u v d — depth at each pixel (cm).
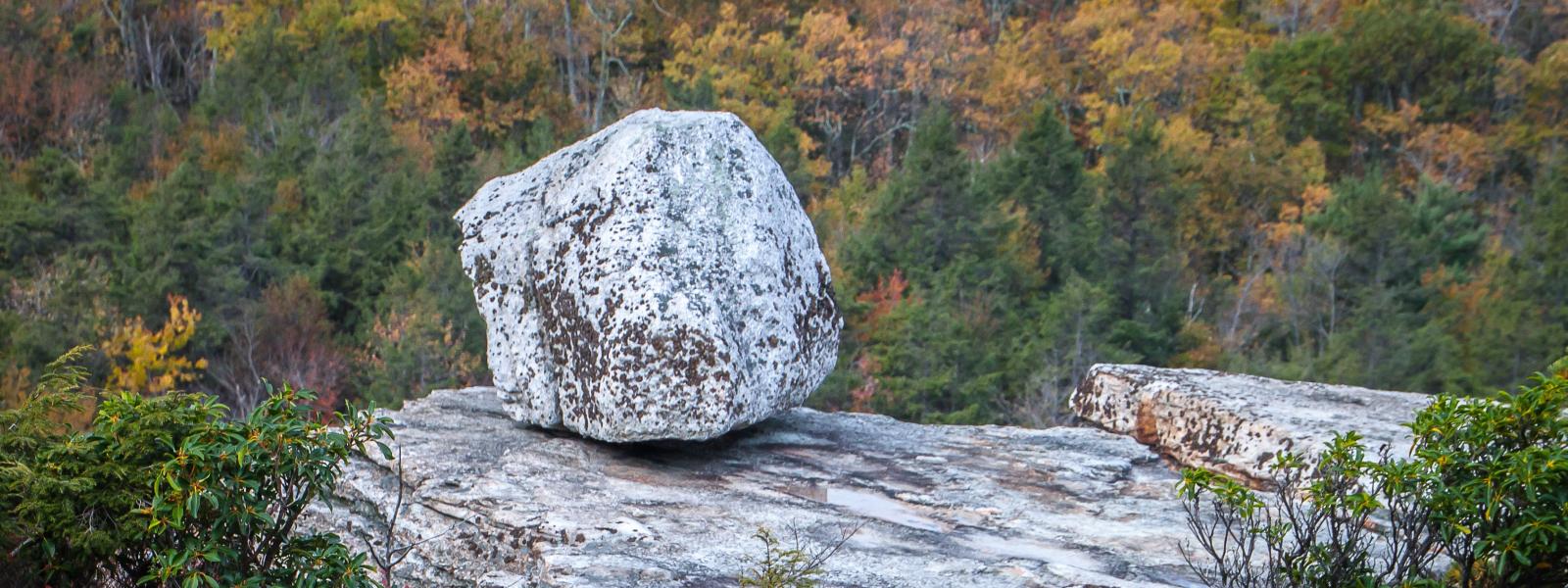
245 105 6519
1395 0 8700
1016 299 4666
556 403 807
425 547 682
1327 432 786
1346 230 5522
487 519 675
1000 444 862
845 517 689
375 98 6725
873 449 838
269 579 524
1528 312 4584
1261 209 6706
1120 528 690
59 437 540
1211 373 953
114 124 6594
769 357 790
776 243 811
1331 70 8375
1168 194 5756
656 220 777
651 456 793
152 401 530
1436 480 527
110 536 513
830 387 3241
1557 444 520
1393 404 877
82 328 3278
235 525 518
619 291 761
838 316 855
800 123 8350
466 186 5197
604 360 761
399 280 4147
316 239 4500
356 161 5453
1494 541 515
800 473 775
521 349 817
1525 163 7731
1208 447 838
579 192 808
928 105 8256
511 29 8369
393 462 746
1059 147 5856
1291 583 555
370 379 3697
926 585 591
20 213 4122
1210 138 7631
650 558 611
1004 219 5091
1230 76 8469
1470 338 4534
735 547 633
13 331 3194
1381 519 693
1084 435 891
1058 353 3700
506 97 7875
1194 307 5175
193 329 3556
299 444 518
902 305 3812
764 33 9062
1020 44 8888
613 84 8375
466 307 3828
